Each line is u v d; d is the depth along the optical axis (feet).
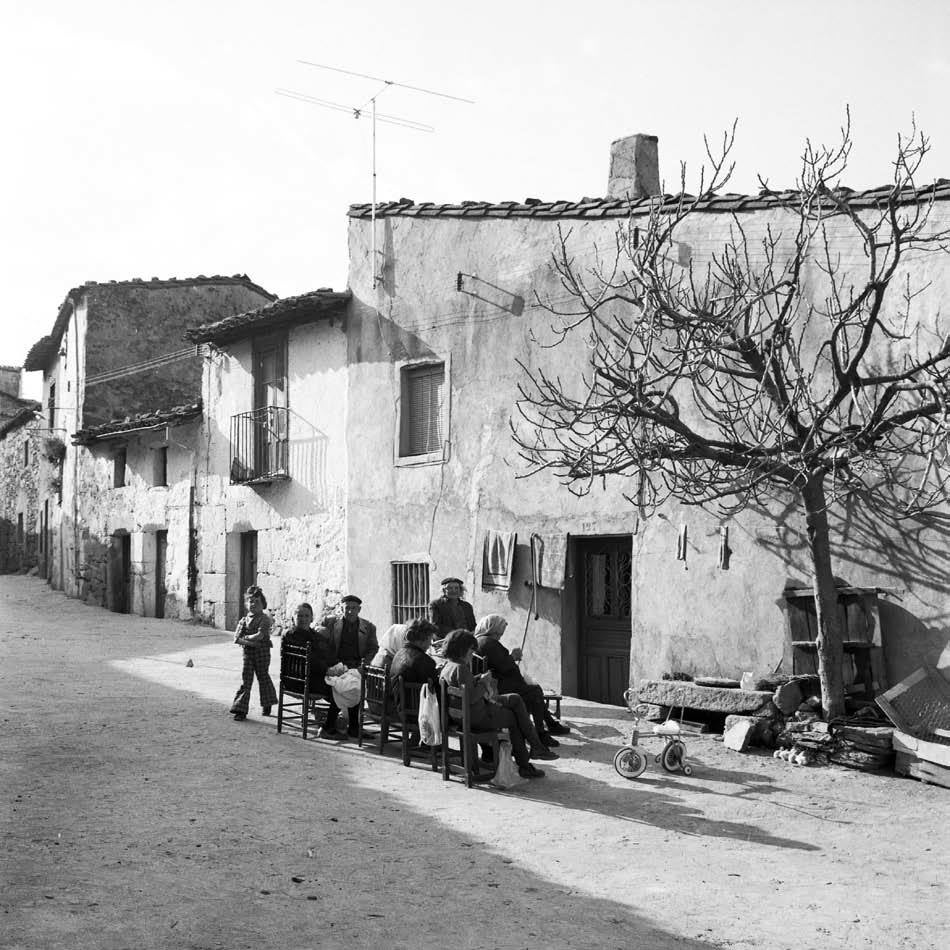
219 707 40.98
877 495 34.65
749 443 33.19
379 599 51.88
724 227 38.75
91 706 40.60
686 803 27.63
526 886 20.93
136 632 69.21
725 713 35.86
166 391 95.96
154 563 81.71
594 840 24.29
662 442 31.96
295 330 60.90
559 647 43.47
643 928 18.75
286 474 60.95
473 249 48.16
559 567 43.27
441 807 26.96
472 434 47.60
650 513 40.42
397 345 51.75
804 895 20.70
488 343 47.19
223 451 69.56
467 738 29.09
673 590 39.63
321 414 58.44
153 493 80.28
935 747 29.37
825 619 32.68
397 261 52.03
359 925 18.43
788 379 32.91
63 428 104.06
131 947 16.92
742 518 37.88
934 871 22.31
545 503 44.19
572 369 43.52
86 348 92.68
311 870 21.54
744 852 23.54
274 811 26.16
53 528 110.22
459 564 47.73
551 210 44.60
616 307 42.01
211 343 68.39
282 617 61.36
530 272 45.52
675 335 39.68
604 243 42.70
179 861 21.80
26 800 26.45
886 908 20.01
